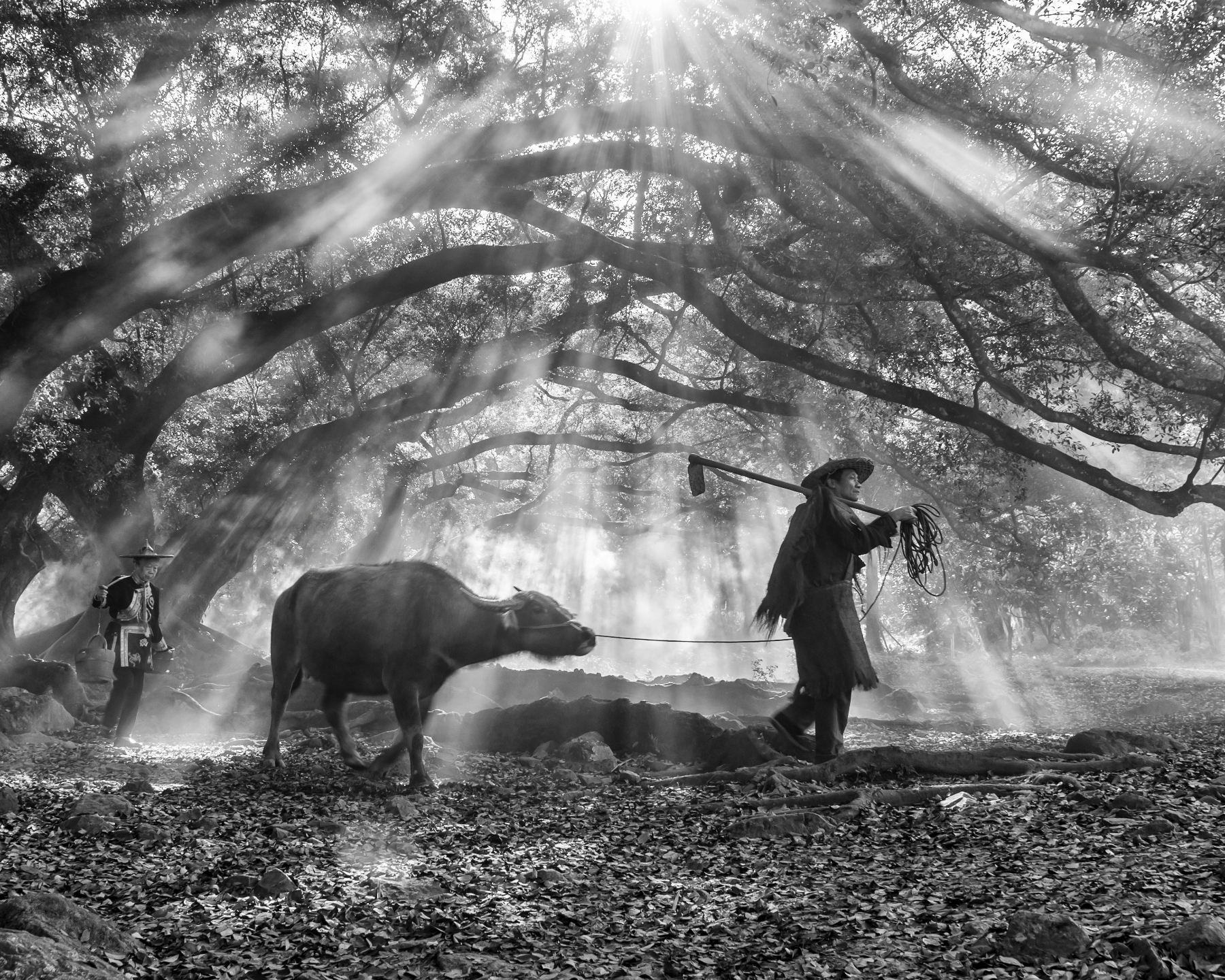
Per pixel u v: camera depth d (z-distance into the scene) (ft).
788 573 35.27
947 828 22.81
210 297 74.49
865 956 14.43
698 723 38.91
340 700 35.70
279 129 62.95
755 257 66.59
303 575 36.65
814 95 54.90
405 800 27.68
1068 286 54.70
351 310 69.72
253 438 88.74
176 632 78.54
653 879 19.60
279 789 31.65
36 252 60.70
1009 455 76.48
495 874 19.98
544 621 32.96
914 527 36.09
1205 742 40.37
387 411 85.76
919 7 55.31
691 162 60.85
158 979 13.55
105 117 60.85
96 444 70.85
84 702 56.39
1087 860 18.92
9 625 77.36
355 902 17.49
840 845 21.90
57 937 13.43
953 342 65.00
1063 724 56.59
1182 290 59.47
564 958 14.67
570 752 38.22
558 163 60.75
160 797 29.78
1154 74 48.65
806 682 35.40
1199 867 17.70
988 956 13.92
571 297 87.71
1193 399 61.16
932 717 61.62
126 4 58.90
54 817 26.16
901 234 56.18
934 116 55.11
